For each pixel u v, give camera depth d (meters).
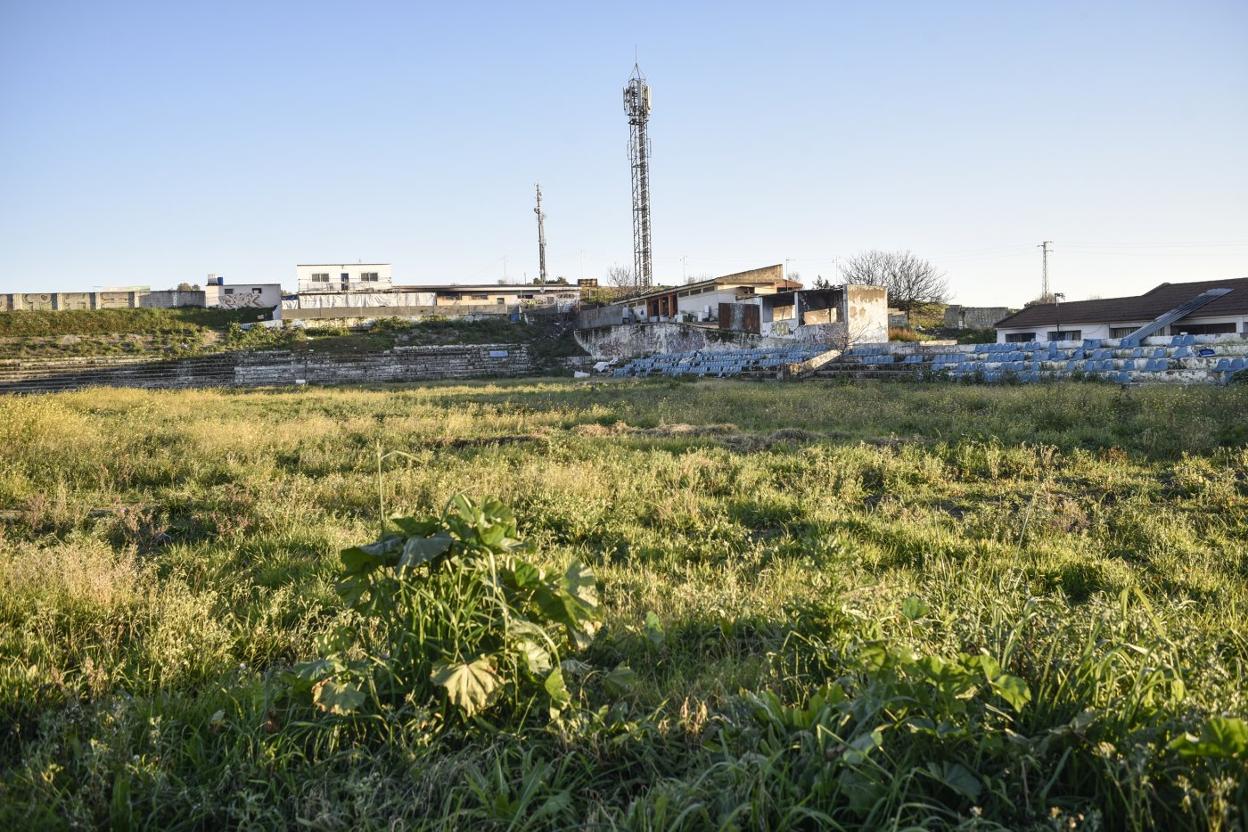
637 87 66.75
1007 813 2.84
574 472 9.69
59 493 8.97
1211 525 7.26
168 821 3.12
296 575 6.19
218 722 3.65
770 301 47.88
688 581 5.88
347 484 9.73
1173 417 13.12
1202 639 4.15
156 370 50.84
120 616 5.04
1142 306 40.84
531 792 2.97
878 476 10.06
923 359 32.66
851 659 3.81
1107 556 6.54
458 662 3.62
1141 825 2.64
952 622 4.27
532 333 64.31
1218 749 2.67
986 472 10.22
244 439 13.57
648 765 3.30
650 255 67.50
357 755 3.32
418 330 61.84
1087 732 2.99
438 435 14.85
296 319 62.84
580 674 4.12
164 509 8.82
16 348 55.56
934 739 3.08
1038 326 44.31
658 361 48.81
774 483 9.84
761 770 2.90
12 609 5.07
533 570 4.03
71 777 3.29
